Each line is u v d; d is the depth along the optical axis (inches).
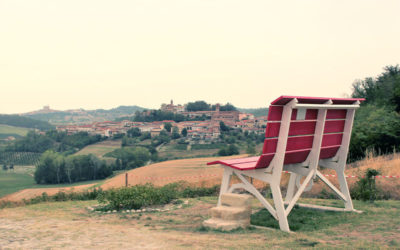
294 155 269.9
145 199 390.6
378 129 694.5
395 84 918.4
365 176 380.5
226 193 281.9
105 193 406.9
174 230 252.2
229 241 205.0
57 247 188.4
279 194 254.5
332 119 292.4
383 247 182.9
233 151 6008.9
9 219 306.3
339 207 327.9
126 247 187.9
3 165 7372.1
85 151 7421.3
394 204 323.6
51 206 424.5
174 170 2566.4
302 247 186.9
